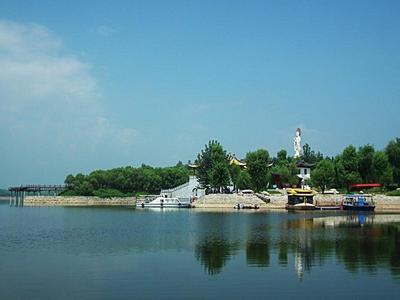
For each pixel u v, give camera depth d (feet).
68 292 120.26
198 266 151.43
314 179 587.68
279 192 604.49
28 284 128.47
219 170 597.11
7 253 179.42
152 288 123.75
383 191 565.12
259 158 607.37
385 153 593.42
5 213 486.38
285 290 121.39
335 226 291.99
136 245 201.36
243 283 128.67
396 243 202.49
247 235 239.50
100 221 353.10
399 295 116.78
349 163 581.94
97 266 152.25
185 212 490.49
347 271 142.72
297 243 204.74
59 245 202.59
